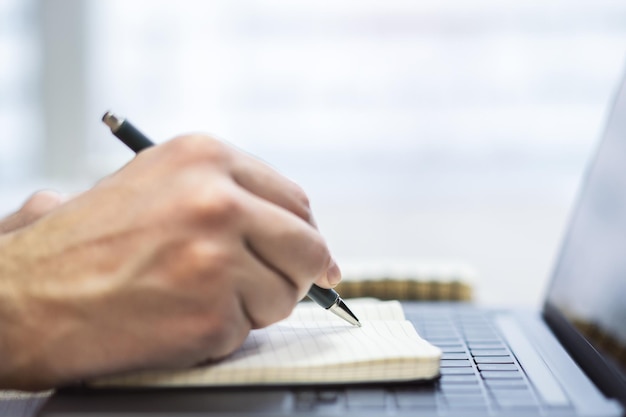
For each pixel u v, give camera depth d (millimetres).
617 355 389
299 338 404
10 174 1287
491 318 535
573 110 1210
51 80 1274
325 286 420
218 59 1250
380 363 360
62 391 354
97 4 1254
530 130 1225
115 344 347
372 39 1229
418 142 1248
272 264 365
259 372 354
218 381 353
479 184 1247
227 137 1268
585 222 542
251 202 356
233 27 1239
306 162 1266
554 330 512
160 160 371
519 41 1205
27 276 362
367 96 1243
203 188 348
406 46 1227
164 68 1262
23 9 1256
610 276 446
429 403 342
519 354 430
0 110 1275
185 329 343
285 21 1232
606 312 429
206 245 342
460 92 1229
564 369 406
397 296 702
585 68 1195
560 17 1188
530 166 1232
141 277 343
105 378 355
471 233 1124
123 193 366
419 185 1255
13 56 1266
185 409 331
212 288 342
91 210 368
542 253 1042
